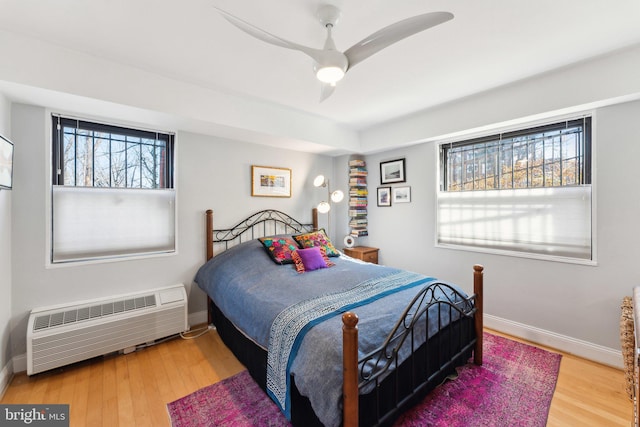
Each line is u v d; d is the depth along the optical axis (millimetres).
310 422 1402
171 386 1916
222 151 3049
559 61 1992
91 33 1656
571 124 2342
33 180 2078
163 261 2693
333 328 1459
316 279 2309
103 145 2412
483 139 2889
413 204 3434
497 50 1839
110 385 1921
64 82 1816
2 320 1883
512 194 2676
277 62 1981
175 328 2533
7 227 1940
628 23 1559
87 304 2250
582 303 2262
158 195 2672
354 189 3896
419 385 1628
